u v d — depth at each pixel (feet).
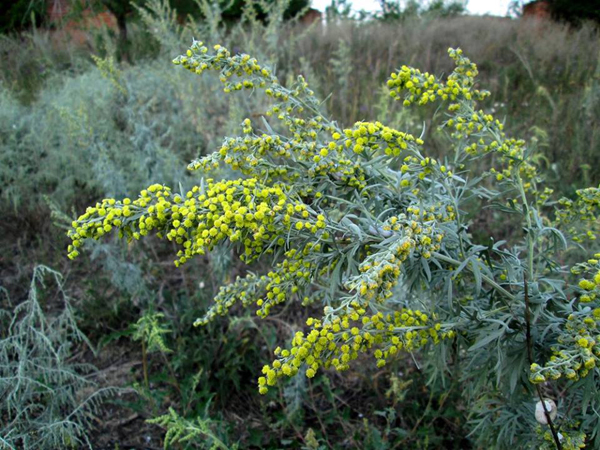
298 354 3.90
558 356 4.35
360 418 8.53
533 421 5.47
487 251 4.91
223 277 10.21
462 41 23.48
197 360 9.00
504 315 4.94
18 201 13.21
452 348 5.77
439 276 4.89
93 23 23.54
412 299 5.67
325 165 4.84
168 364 8.79
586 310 4.24
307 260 4.61
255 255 4.68
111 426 8.70
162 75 14.83
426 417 8.07
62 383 8.83
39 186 14.34
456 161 5.24
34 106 16.37
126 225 4.41
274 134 5.08
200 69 4.80
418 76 4.80
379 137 4.47
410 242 3.89
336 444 7.93
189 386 8.47
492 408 6.39
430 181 4.83
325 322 3.87
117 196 12.17
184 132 14.47
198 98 14.12
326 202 5.22
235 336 9.61
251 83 4.99
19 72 21.09
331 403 8.76
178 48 15.96
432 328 4.74
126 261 11.20
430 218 4.54
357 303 3.71
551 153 13.51
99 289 11.24
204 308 9.94
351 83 18.31
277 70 18.15
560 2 30.35
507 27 25.84
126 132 14.42
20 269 11.83
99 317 10.37
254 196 4.28
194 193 4.62
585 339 3.97
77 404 8.86
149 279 11.35
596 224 7.81
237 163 4.75
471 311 5.18
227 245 4.74
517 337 5.00
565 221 5.94
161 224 4.45
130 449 8.26
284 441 7.87
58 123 14.74
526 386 4.95
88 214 4.36
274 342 8.96
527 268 5.16
